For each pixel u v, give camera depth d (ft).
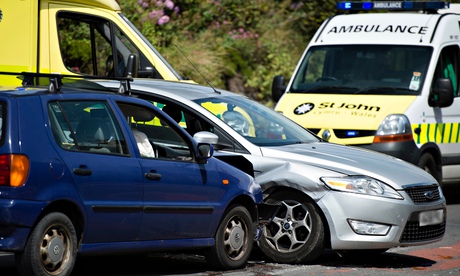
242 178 74.74
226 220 73.15
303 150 81.10
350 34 127.95
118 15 105.29
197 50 169.48
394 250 90.27
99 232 62.03
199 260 80.38
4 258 75.92
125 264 76.89
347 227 76.48
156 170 66.49
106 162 62.80
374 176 77.97
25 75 63.05
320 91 122.11
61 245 59.52
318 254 77.51
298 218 78.13
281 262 78.48
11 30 98.63
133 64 98.73
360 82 122.01
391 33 126.31
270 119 87.35
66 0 100.73
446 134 122.42
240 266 74.90
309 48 128.57
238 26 189.47
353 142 113.29
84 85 69.72
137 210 64.59
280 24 200.54
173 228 68.08
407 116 115.14
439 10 139.95
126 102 67.77
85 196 60.75
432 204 80.74
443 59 124.88
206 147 70.85
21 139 58.08
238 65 180.55
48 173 58.59
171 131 71.41
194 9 178.40
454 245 93.91
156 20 158.30
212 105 84.23
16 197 57.00
